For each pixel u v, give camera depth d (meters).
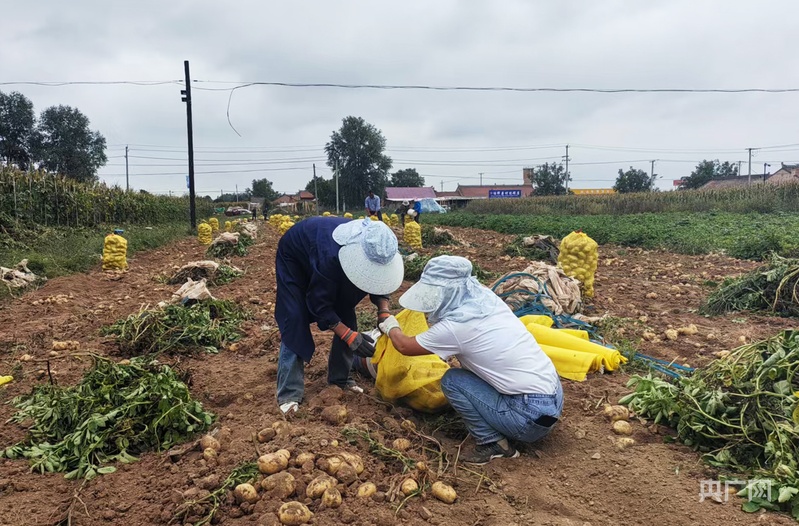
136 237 20.25
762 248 13.66
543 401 3.57
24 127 50.28
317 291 4.01
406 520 2.96
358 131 86.62
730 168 95.75
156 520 2.98
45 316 8.27
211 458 3.50
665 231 19.31
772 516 2.94
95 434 3.75
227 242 15.52
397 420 4.15
